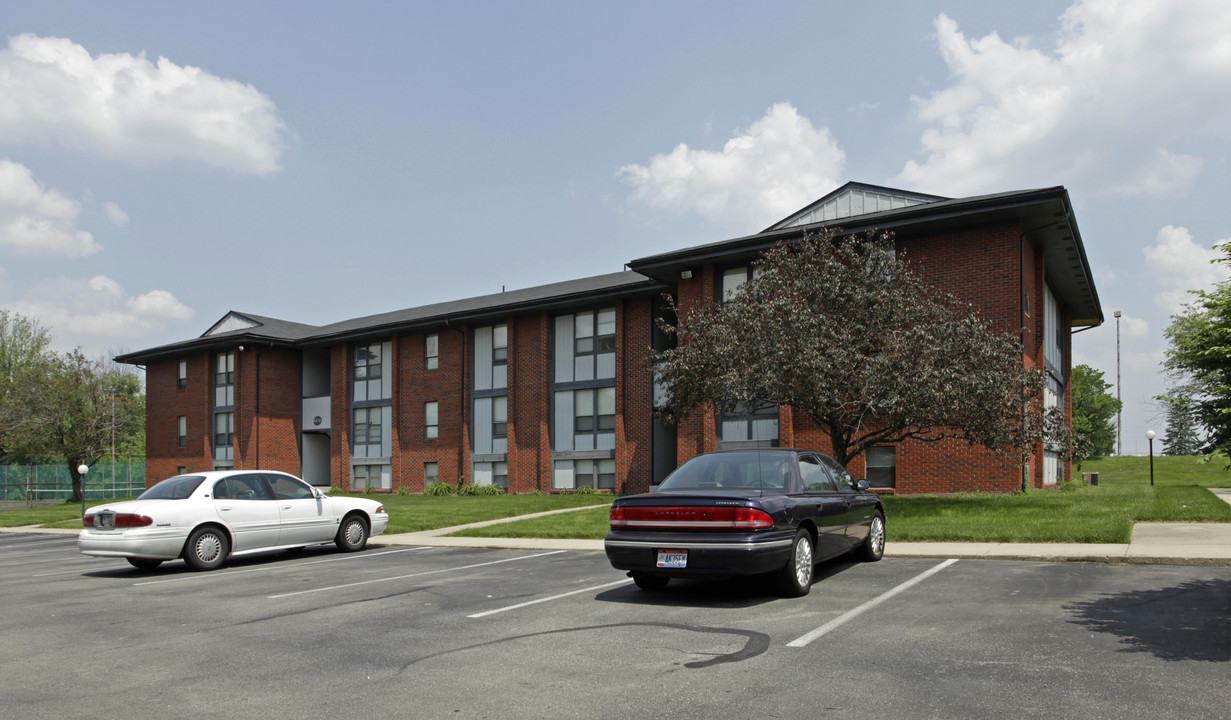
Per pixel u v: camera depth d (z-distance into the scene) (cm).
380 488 3547
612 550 864
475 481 3216
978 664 565
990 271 2008
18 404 4191
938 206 1983
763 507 815
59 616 898
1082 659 568
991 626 677
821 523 919
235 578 1178
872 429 2078
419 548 1519
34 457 5597
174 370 4288
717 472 946
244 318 4156
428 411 3409
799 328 1519
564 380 3000
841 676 547
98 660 671
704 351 1623
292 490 1442
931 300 1677
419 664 621
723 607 808
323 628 775
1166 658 564
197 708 525
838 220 2120
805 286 1623
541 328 3044
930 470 2050
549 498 2584
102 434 4372
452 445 3297
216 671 621
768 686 530
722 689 527
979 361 1491
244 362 3859
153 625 823
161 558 1280
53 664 661
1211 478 3612
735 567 797
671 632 702
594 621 761
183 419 4216
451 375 3331
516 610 832
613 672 578
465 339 3278
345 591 1009
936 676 540
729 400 1642
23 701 554
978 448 1991
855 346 1576
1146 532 1202
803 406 1605
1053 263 2445
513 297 3347
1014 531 1189
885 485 2136
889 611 754
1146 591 798
